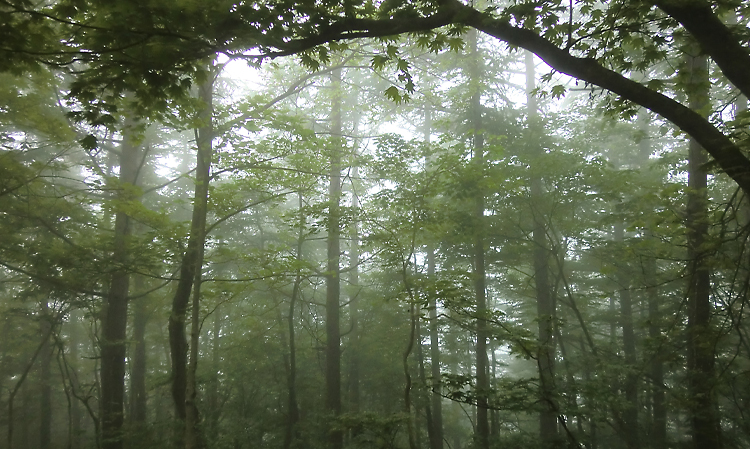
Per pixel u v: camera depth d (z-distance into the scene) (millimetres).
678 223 6133
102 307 12242
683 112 4125
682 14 3992
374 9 4863
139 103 5742
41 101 8625
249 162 8766
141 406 14789
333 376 13164
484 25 4320
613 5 5043
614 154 16219
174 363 9141
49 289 10195
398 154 9883
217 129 8453
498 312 6906
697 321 7656
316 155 9477
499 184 10219
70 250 8570
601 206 13859
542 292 13117
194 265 8914
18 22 4242
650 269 10938
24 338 15453
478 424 11797
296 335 16172
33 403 18234
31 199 9156
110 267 9250
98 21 4066
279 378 13977
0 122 8070
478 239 12086
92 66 4402
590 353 9992
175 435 8953
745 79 3918
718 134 4074
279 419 12539
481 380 11898
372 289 16453
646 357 7691
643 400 12633
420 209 9430
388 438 7004
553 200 11539
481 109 13562
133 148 12531
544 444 7941
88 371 19234
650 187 9336
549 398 5855
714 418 6742
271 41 4082
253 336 13484
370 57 11242
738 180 4094
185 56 4164
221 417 12812
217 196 8758
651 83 4949
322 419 11727
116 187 8836
